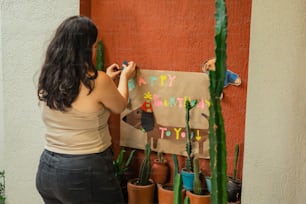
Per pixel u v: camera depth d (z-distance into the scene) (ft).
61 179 4.73
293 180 4.40
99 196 4.82
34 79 5.55
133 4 5.14
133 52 5.24
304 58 4.19
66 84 4.55
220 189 3.91
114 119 5.50
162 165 5.24
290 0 4.15
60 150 4.76
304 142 4.32
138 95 5.33
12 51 5.65
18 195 6.00
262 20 4.26
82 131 4.71
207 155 5.06
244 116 4.84
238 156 4.91
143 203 5.21
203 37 4.87
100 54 5.31
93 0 5.33
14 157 5.91
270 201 4.50
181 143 5.18
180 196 4.44
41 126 5.68
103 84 4.64
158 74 5.17
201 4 4.82
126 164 5.41
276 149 4.40
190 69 5.00
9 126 5.85
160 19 5.04
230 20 4.71
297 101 4.27
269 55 4.29
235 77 4.80
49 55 4.65
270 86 4.33
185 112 5.10
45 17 5.40
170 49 5.06
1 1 5.59
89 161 4.71
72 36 4.56
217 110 3.84
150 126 5.32
